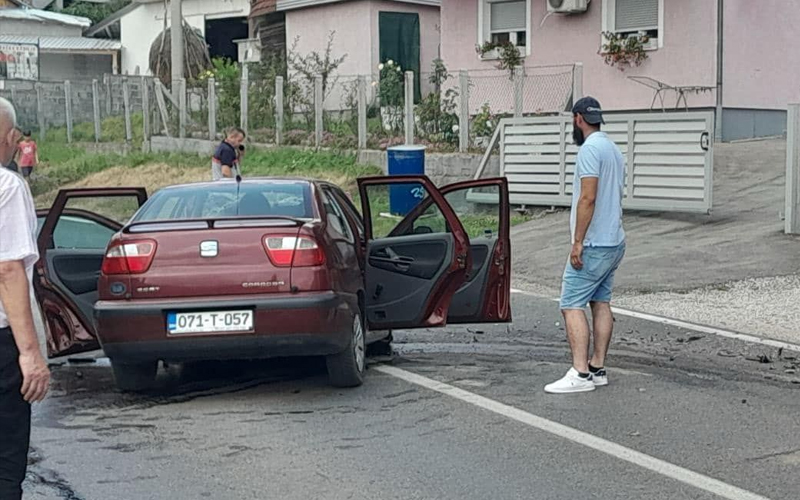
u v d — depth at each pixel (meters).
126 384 8.09
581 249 7.66
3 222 4.44
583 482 5.80
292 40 30.70
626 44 22.28
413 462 6.21
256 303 7.35
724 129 21.67
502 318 9.05
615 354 9.23
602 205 7.68
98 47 44.09
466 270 8.57
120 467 6.23
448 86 23.80
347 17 29.02
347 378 7.98
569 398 7.66
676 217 15.98
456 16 25.33
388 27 28.83
